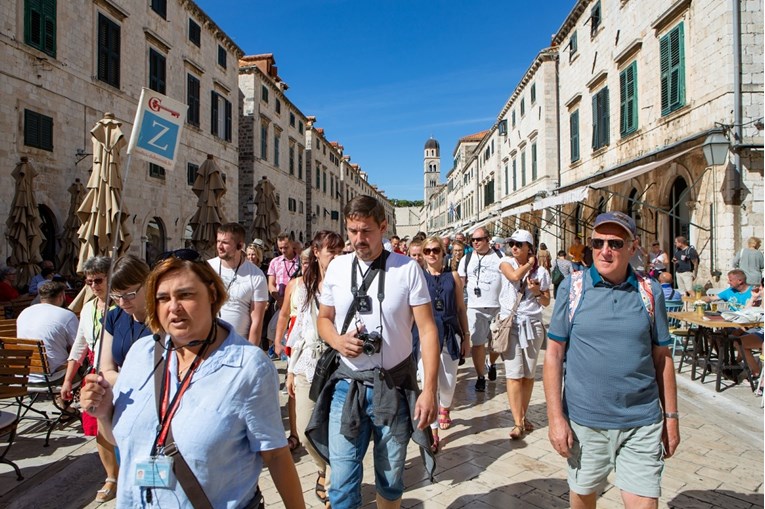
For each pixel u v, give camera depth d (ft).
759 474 14.40
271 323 24.36
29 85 43.62
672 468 14.79
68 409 17.66
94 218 28.91
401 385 9.87
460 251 29.89
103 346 11.49
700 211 41.06
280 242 28.73
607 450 9.32
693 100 42.14
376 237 10.05
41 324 18.52
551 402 9.70
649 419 9.12
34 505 13.04
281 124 111.86
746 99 37.35
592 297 9.48
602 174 58.95
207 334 6.71
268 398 6.65
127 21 56.49
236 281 15.92
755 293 25.90
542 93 80.28
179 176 67.05
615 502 12.93
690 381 24.43
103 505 13.00
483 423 19.16
